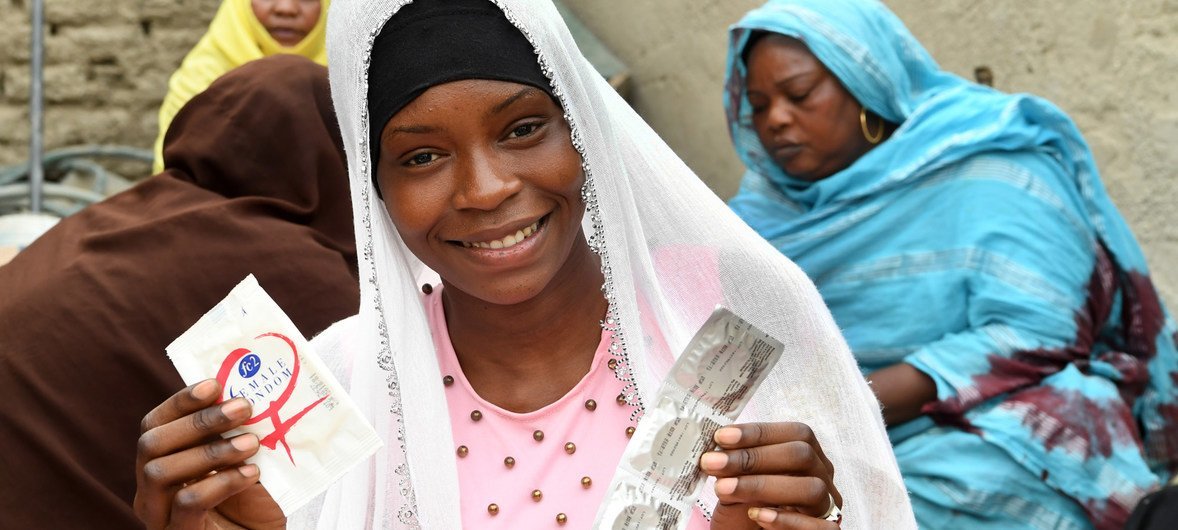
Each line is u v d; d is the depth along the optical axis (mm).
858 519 1591
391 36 1464
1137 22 3475
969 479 2893
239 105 2621
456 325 1612
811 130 3303
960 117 3193
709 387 1398
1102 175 3613
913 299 3143
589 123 1494
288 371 1396
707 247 1625
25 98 5398
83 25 5461
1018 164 3111
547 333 1574
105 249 2418
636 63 5379
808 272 3309
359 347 1591
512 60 1443
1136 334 3156
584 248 1598
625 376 1518
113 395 2334
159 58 5582
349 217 2705
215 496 1368
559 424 1548
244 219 2506
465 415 1580
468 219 1475
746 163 3584
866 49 3234
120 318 2346
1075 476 2875
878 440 1618
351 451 1390
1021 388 2984
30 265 2467
